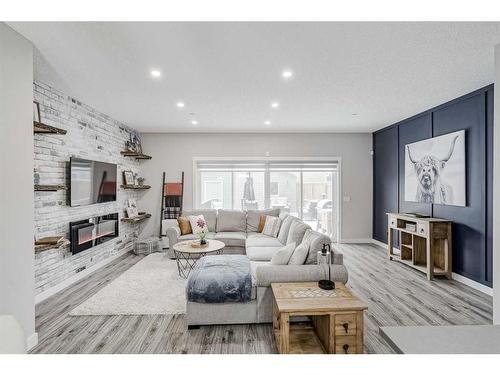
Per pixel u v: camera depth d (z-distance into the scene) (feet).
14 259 6.77
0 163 6.40
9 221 6.64
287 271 8.15
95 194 13.61
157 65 8.91
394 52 8.02
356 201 20.54
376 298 10.45
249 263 10.02
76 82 10.39
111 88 11.03
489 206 10.83
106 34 7.03
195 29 6.81
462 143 11.89
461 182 11.96
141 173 20.01
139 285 11.69
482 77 9.94
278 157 20.31
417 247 14.11
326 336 6.77
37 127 9.06
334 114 15.07
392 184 17.83
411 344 2.93
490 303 9.99
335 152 20.45
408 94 11.77
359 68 9.11
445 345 2.92
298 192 20.77
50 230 10.80
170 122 17.02
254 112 14.67
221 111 14.46
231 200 20.57
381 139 19.24
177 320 8.75
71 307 9.71
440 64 8.82
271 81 10.28
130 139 18.45
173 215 19.79
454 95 11.89
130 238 18.26
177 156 20.15
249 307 8.29
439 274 12.60
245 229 18.03
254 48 7.79
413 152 15.20
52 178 10.99
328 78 9.98
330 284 7.38
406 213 16.07
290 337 7.48
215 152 20.21
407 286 11.70
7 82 6.59
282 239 14.24
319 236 9.10
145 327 8.32
